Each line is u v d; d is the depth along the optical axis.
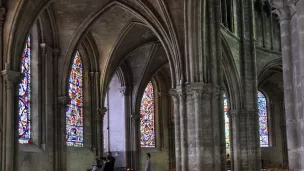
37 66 31.77
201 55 29.44
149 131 48.66
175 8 30.72
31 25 27.95
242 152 38.91
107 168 28.75
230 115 39.56
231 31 38.69
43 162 31.09
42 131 31.50
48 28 33.34
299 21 12.57
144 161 47.03
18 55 27.19
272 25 46.22
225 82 40.31
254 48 40.81
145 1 32.09
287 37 13.54
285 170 44.38
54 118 33.03
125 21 37.53
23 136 29.95
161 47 43.12
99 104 39.12
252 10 41.44
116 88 45.19
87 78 38.94
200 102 28.97
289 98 13.34
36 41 31.98
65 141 33.41
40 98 31.67
